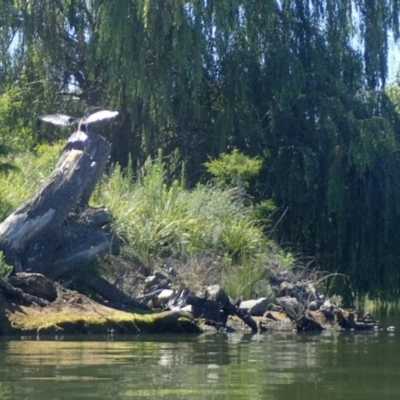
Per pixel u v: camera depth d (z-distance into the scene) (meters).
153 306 16.44
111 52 30.23
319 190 30.55
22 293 14.56
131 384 8.48
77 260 16.69
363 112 31.34
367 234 30.66
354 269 30.45
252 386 8.55
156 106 30.69
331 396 8.09
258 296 18.91
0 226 16.14
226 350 11.87
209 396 7.92
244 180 27.00
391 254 30.84
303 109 31.19
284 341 13.61
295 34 32.56
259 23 31.33
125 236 19.33
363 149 29.39
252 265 19.98
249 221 23.23
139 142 31.98
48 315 14.30
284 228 30.38
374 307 31.84
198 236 20.73
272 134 31.27
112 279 17.75
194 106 30.27
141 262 18.88
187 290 16.98
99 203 20.30
